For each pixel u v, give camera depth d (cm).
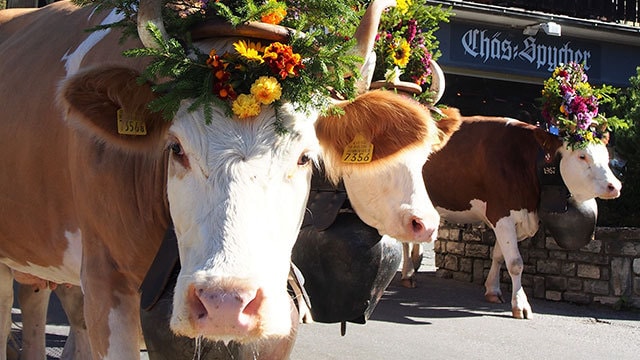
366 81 398
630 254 929
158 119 317
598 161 852
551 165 877
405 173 467
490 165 903
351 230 491
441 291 1001
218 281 249
